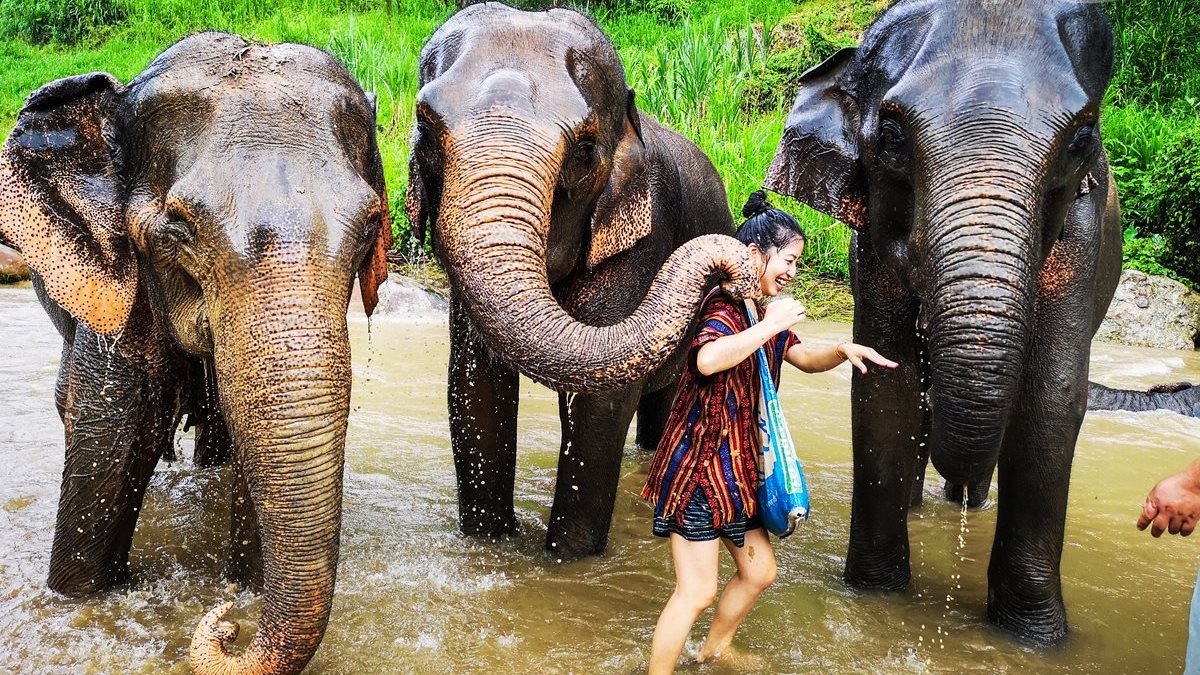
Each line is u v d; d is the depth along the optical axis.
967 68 3.01
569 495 4.00
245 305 2.65
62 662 3.01
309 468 2.58
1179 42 15.18
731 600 3.09
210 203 2.74
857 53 3.56
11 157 3.16
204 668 2.62
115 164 3.17
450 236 3.23
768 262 3.08
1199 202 9.70
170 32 22.58
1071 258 3.29
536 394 6.67
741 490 2.94
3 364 6.56
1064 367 3.31
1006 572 3.44
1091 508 4.66
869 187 3.46
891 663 3.20
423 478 4.85
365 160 3.21
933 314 2.87
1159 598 3.73
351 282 2.80
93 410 3.36
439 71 3.80
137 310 3.23
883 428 3.66
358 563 3.81
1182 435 5.94
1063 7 3.17
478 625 3.34
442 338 8.09
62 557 3.43
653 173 4.55
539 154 3.32
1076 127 2.96
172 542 3.98
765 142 11.70
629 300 4.25
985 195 2.82
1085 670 3.23
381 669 3.03
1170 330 9.13
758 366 2.98
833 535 4.35
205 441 4.86
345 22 20.72
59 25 23.39
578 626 3.38
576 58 3.82
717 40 14.56
